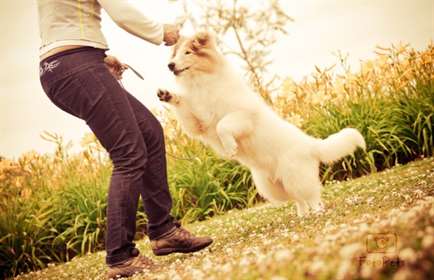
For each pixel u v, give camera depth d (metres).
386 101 6.15
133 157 3.11
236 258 2.45
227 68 4.07
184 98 4.15
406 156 5.85
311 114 6.38
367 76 6.30
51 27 3.06
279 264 1.82
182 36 4.16
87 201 5.87
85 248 5.70
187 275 2.32
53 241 5.61
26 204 5.86
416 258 1.54
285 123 4.19
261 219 4.38
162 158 3.45
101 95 3.03
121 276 3.08
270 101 6.59
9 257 5.50
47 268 5.19
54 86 3.07
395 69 6.29
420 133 5.81
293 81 6.71
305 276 1.66
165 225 3.40
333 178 6.02
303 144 4.05
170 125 6.45
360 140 4.12
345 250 1.68
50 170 6.40
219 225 4.64
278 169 4.04
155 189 3.39
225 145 3.86
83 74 3.01
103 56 3.15
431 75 6.11
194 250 3.42
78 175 6.28
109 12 3.05
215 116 4.07
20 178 6.14
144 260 3.18
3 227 5.57
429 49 6.42
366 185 4.57
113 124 3.07
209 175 5.94
